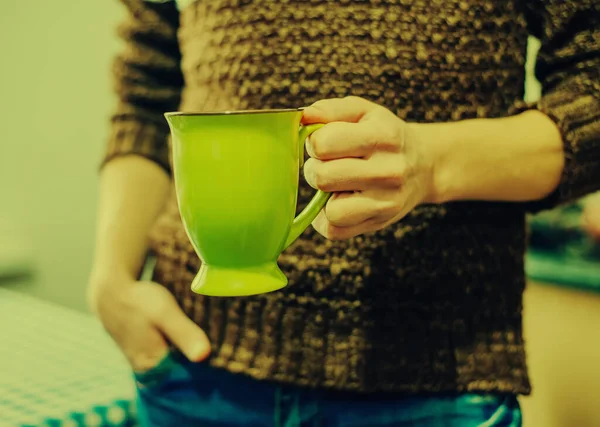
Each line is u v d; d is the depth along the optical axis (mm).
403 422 733
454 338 727
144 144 946
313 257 734
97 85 2262
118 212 904
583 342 1430
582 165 699
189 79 842
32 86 2480
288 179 630
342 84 724
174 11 945
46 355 1433
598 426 1410
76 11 2283
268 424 768
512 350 737
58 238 2512
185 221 644
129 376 1304
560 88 717
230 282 639
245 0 750
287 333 746
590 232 1431
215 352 784
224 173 616
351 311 730
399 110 721
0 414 1091
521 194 708
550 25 728
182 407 813
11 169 2631
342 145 627
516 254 749
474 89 727
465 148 678
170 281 824
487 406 727
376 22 718
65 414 1097
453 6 717
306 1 729
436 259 724
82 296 2473
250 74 750
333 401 747
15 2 2488
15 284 2566
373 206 635
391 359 726
